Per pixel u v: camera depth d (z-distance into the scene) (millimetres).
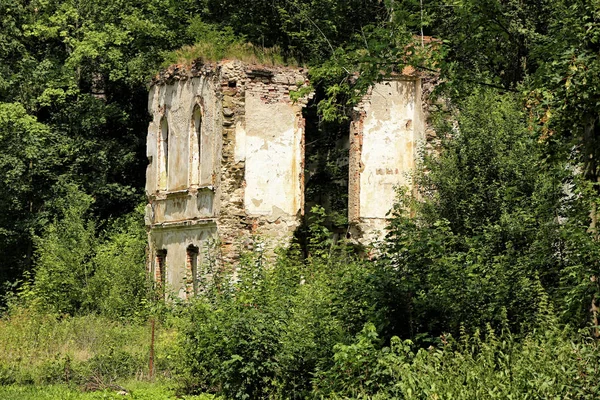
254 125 40094
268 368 22281
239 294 24906
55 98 55281
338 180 45406
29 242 54031
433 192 32125
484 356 17906
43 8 56719
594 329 18328
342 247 29125
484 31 22422
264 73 40312
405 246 22016
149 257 45469
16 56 56344
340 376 19609
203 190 40656
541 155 20766
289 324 22844
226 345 22703
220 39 42906
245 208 39594
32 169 53656
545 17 41094
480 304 21078
